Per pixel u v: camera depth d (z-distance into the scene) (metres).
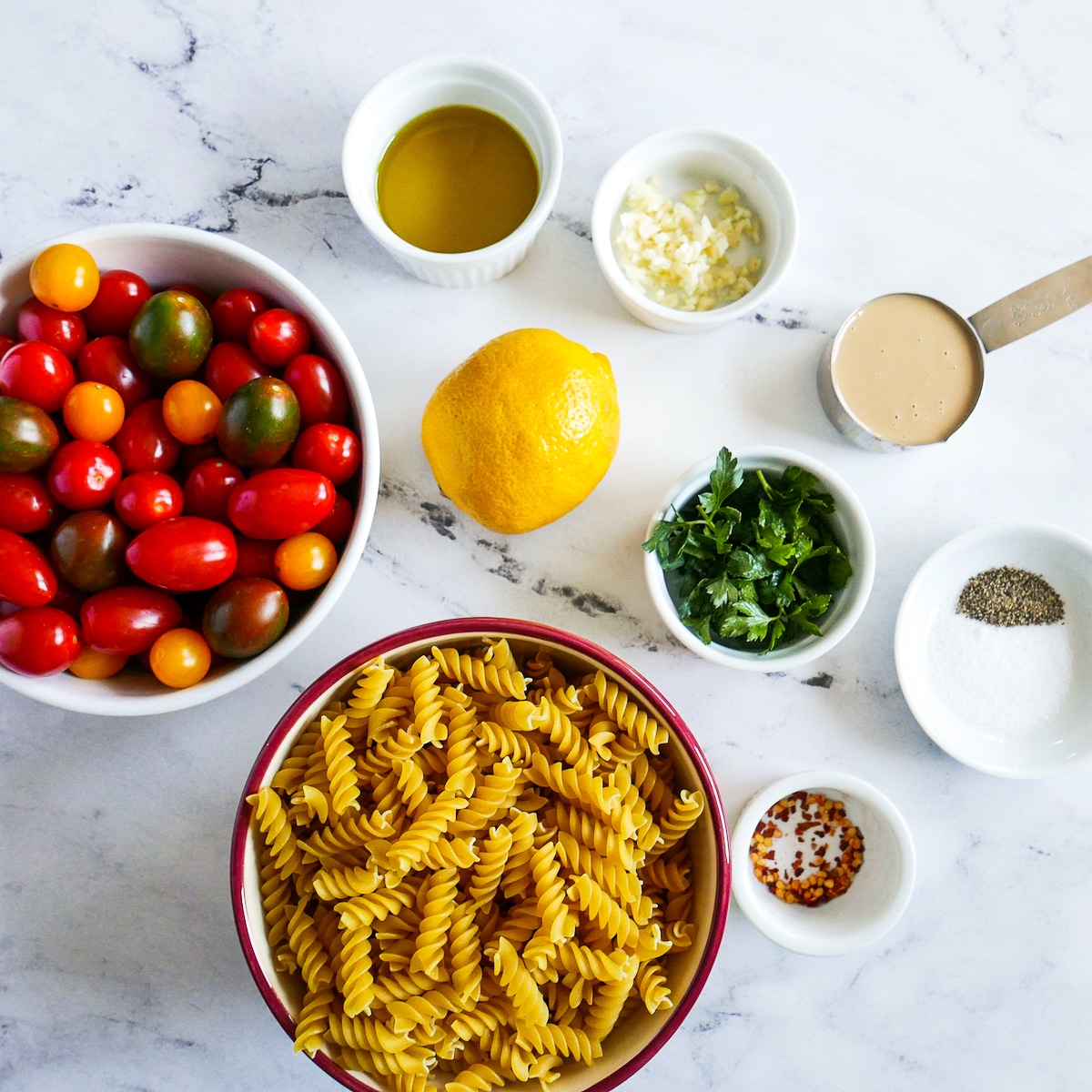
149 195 1.32
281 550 1.06
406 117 1.26
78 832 1.31
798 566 1.23
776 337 1.35
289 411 1.04
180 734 1.31
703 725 1.35
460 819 1.10
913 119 1.35
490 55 1.33
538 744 1.15
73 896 1.32
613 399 1.17
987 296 1.37
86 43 1.30
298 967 1.11
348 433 1.10
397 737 1.10
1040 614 1.35
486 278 1.31
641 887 1.11
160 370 1.08
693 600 1.22
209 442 1.10
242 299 1.12
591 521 1.33
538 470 1.11
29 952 1.32
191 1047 1.33
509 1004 1.09
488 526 1.21
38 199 1.31
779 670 1.18
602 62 1.34
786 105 1.35
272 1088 1.33
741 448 1.21
